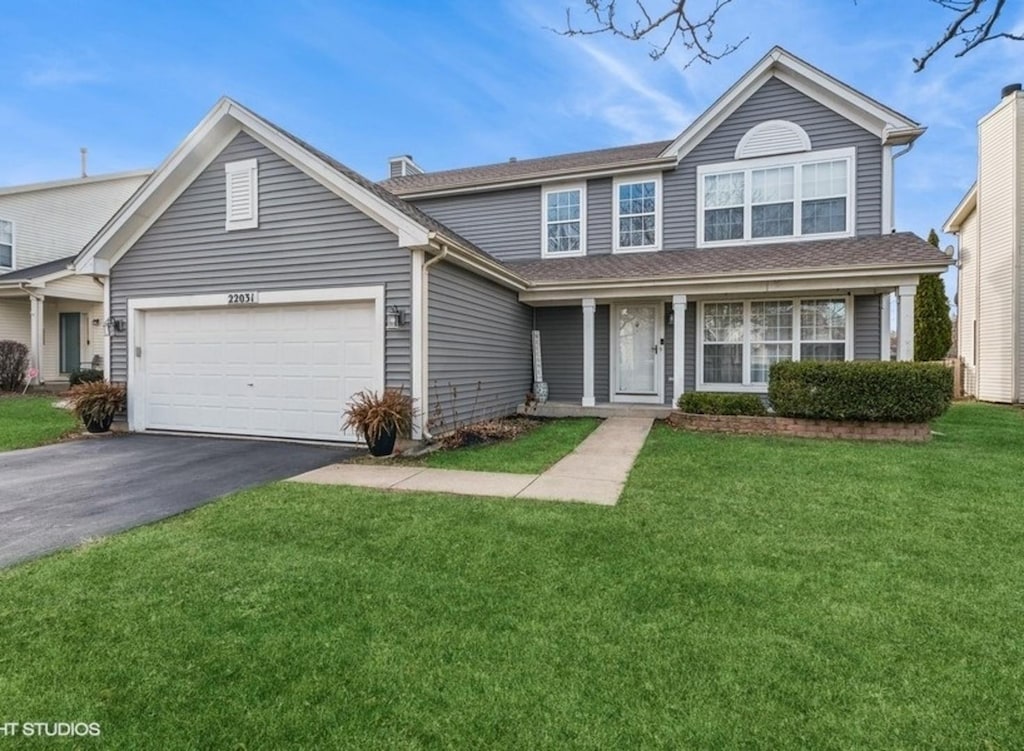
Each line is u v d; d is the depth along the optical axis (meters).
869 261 9.38
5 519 4.65
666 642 2.72
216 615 2.97
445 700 2.29
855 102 10.75
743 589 3.29
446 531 4.29
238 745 2.04
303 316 8.61
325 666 2.52
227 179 8.84
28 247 18.64
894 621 2.92
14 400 13.88
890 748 2.04
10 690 2.34
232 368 9.05
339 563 3.67
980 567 3.61
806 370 8.74
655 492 5.43
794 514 4.72
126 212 9.11
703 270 10.39
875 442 8.17
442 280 8.56
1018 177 13.42
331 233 8.30
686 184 12.16
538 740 2.07
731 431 9.35
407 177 15.97
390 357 8.05
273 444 8.37
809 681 2.42
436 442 8.27
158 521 4.60
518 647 2.67
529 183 13.27
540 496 5.31
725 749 2.03
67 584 3.33
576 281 11.15
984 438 8.44
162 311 9.45
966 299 16.69
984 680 2.42
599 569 3.57
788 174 11.41
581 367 12.84
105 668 2.50
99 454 7.57
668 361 12.09
